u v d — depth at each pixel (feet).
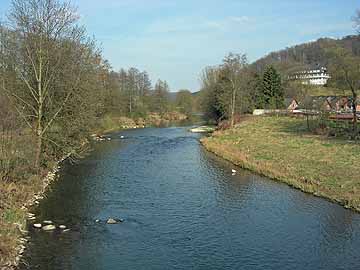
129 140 244.63
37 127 117.80
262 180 132.77
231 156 173.47
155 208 101.40
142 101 437.58
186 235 83.41
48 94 121.70
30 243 76.18
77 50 133.69
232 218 94.17
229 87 315.99
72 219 90.79
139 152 192.54
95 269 67.26
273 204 105.19
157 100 460.96
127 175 138.41
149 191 117.60
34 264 67.72
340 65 197.57
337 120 236.02
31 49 118.32
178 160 171.32
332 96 330.13
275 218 94.07
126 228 86.79
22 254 71.10
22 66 122.62
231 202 107.24
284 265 69.56
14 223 80.84
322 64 595.88
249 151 179.63
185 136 272.31
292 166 142.31
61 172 138.92
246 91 340.18
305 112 303.07
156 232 84.74
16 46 121.90
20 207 91.61
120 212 97.45
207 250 75.87
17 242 74.33
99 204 103.19
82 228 85.71
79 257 71.41
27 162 108.99
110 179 131.54
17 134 106.42
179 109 495.82
